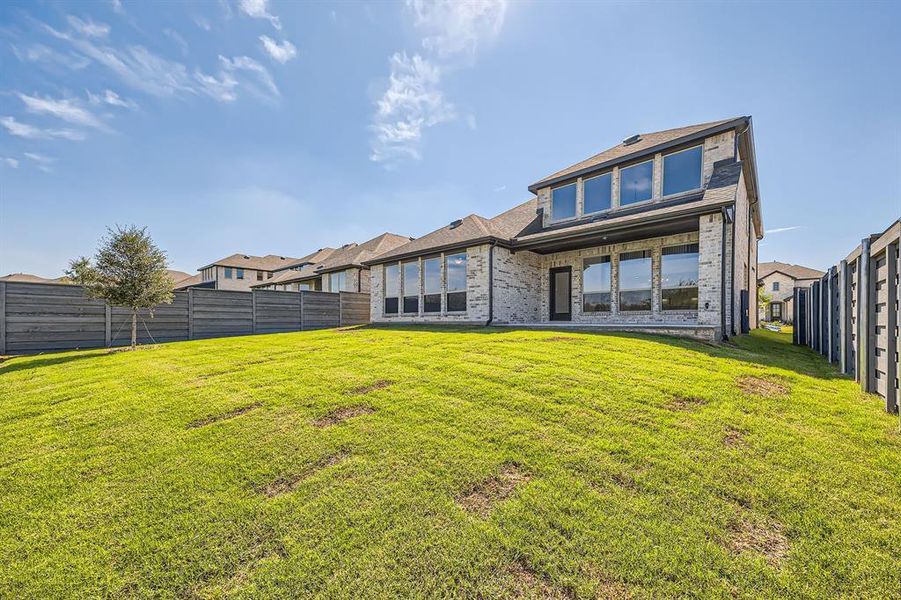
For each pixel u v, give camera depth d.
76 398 6.04
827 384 6.36
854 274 6.93
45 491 3.54
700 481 3.34
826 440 4.07
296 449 4.16
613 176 14.33
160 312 14.89
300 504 3.24
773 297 50.38
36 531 3.02
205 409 5.36
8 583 2.55
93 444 4.41
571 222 15.45
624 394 5.36
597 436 4.18
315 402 5.48
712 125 12.66
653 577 2.40
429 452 3.98
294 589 2.42
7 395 6.36
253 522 3.05
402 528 2.92
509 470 3.63
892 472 3.45
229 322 16.81
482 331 12.45
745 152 13.66
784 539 2.69
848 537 2.69
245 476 3.69
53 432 4.75
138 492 3.49
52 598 2.44
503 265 15.01
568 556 2.59
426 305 17.12
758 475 3.41
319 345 10.72
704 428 4.33
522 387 5.74
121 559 2.72
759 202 18.09
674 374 6.36
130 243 11.64
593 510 3.02
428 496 3.28
